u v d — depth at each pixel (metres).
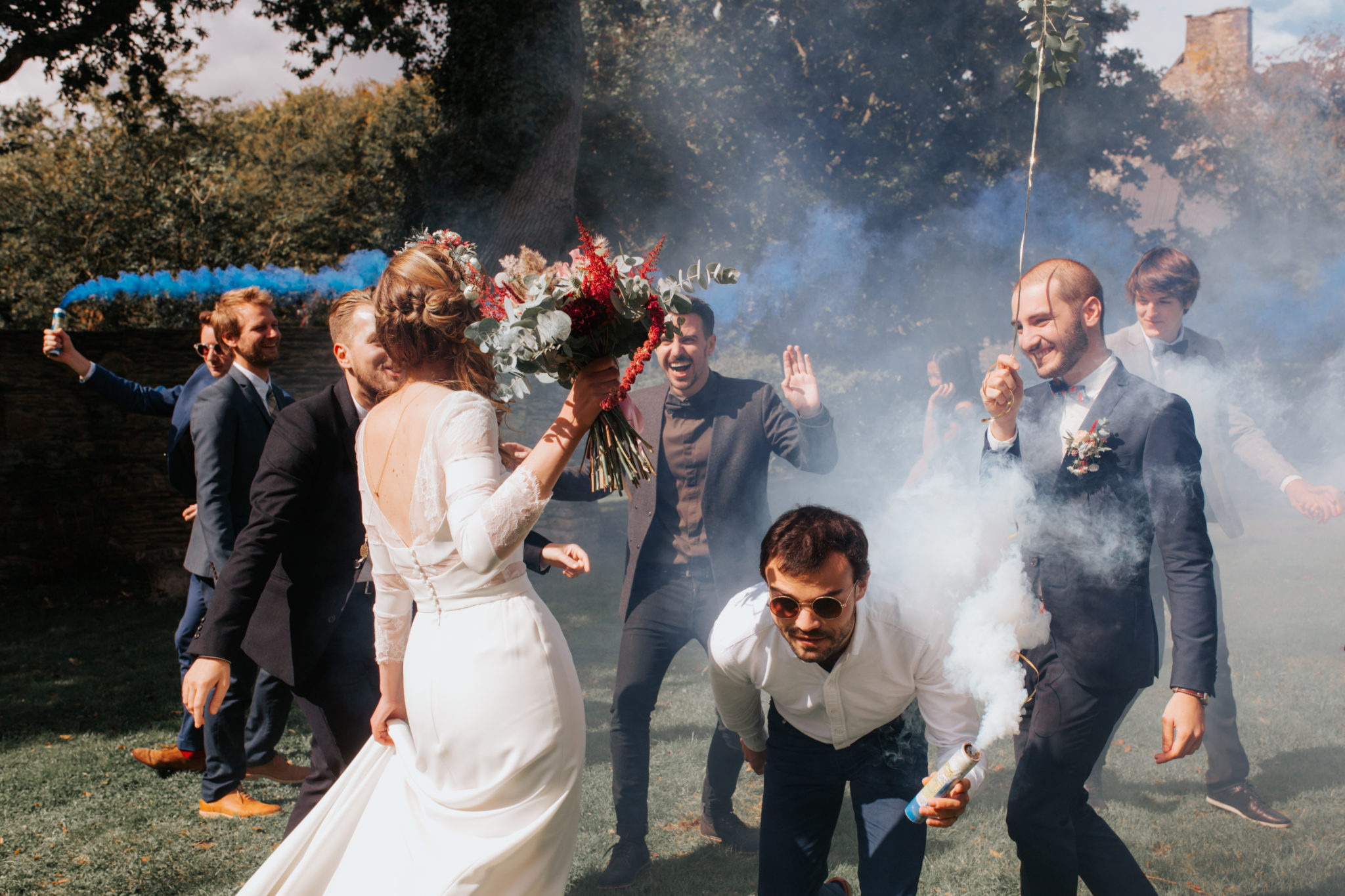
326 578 2.82
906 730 2.39
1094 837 2.49
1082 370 2.58
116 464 10.25
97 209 22.64
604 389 2.02
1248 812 3.61
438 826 2.15
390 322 2.25
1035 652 2.48
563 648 2.26
